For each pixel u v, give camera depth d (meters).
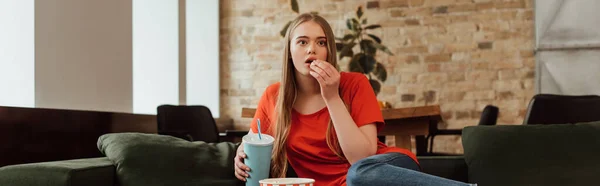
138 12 5.99
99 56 4.42
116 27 4.62
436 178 1.75
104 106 4.47
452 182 1.72
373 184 1.82
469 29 6.41
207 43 6.91
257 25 6.89
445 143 6.45
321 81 2.01
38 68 3.79
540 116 3.62
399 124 3.93
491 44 6.38
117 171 2.19
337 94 2.05
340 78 2.22
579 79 6.13
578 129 2.44
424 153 4.98
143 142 2.27
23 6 3.78
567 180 2.35
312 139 2.16
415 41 6.50
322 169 2.18
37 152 3.57
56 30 3.97
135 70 5.94
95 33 4.38
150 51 5.97
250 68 6.91
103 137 2.36
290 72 2.19
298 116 2.20
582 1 6.12
